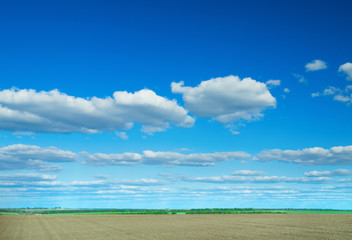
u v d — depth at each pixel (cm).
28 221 8194
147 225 6069
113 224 6569
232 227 5231
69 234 4641
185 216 9369
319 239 3400
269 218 7812
